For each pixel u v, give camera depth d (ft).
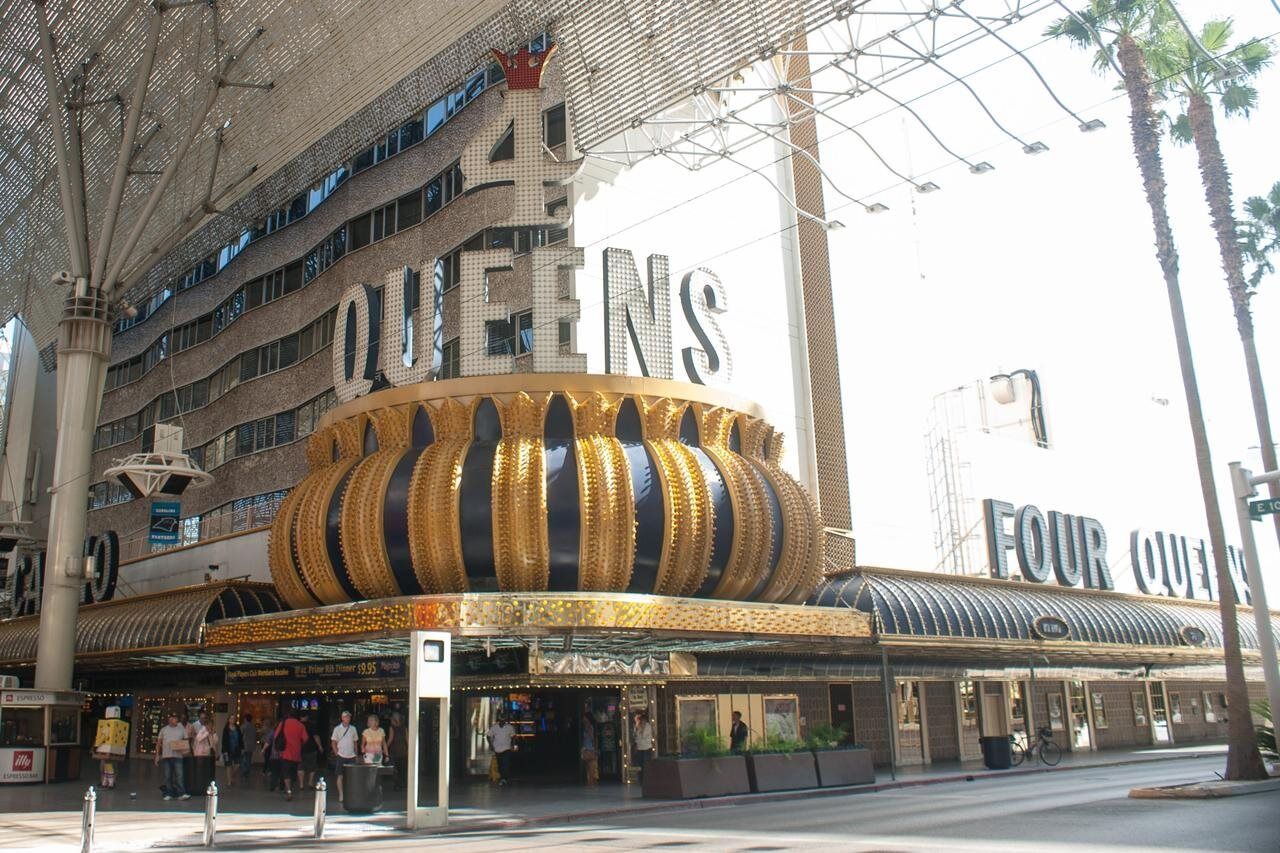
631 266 80.69
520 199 80.53
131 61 104.01
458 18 88.63
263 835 49.24
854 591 87.81
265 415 135.64
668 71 78.18
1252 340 87.92
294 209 138.31
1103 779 77.77
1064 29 81.51
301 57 100.17
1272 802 53.88
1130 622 111.45
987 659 105.91
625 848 41.06
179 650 84.53
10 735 85.10
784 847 40.14
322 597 77.10
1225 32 87.35
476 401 74.02
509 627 64.59
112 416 175.01
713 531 73.41
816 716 92.07
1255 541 69.56
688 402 77.30
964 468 131.64
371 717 60.75
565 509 69.56
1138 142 78.23
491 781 77.05
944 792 69.26
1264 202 102.06
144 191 115.65
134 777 93.25
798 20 70.03
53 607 95.30
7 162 126.31
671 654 78.54
